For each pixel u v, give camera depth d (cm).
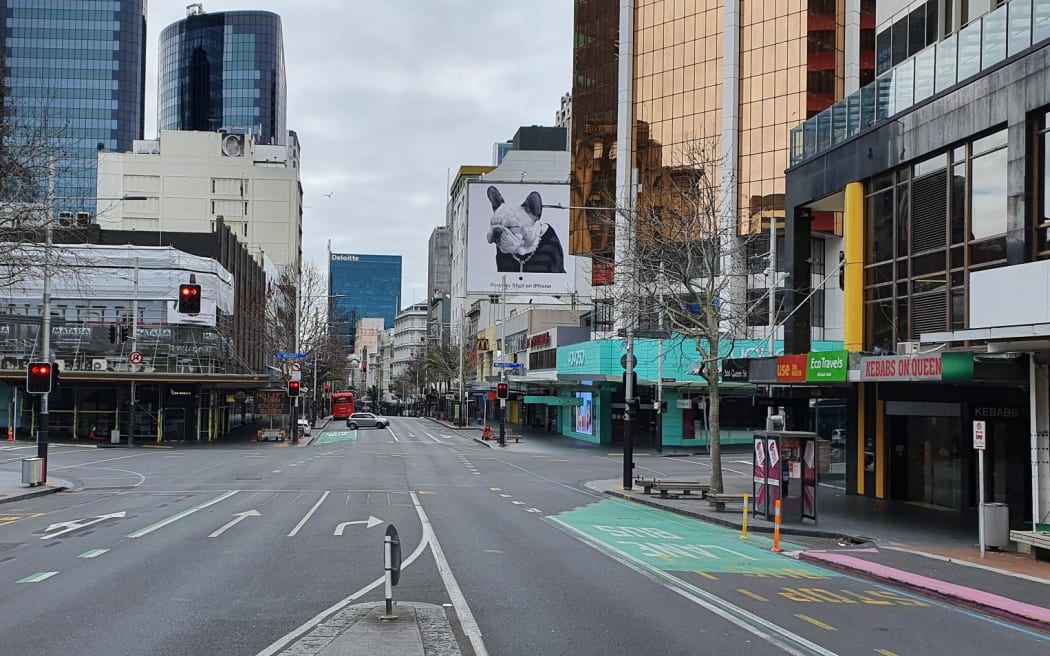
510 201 7394
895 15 2828
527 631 1064
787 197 3175
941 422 2645
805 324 3097
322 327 8888
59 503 2552
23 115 4141
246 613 1133
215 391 6869
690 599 1297
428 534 1930
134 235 6756
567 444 6222
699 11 7056
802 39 6600
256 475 3597
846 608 1273
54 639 997
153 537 1844
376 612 1133
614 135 7344
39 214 3425
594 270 6856
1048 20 1998
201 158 12862
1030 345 1795
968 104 2236
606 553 1742
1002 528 1838
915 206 2497
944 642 1082
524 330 8525
